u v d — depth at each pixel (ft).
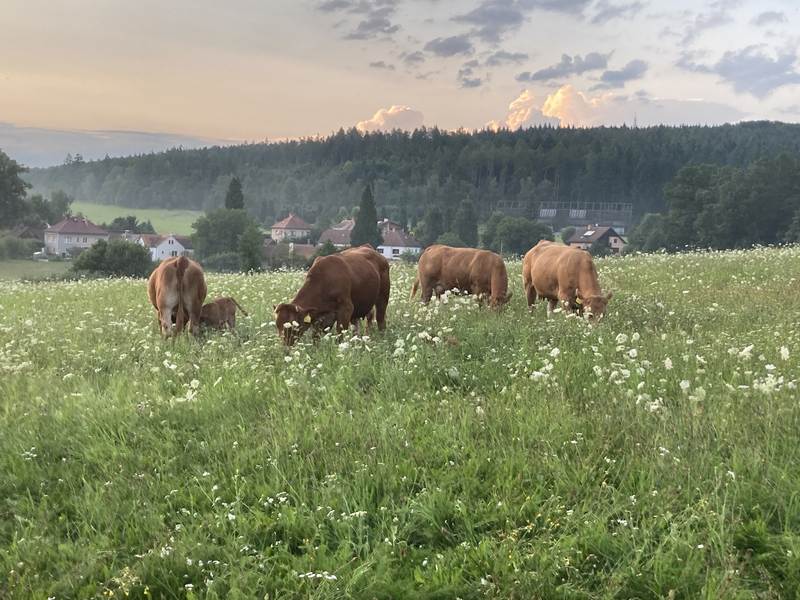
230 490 19.92
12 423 25.34
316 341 35.65
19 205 325.21
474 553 16.03
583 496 18.44
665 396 24.18
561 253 46.06
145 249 212.43
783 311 40.63
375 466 20.25
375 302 41.88
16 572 16.12
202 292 43.27
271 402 26.53
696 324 36.63
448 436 22.15
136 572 16.06
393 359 31.19
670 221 269.64
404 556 16.55
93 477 21.31
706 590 14.14
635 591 14.73
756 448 19.25
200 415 25.39
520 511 17.63
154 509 18.97
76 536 18.45
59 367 33.63
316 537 17.48
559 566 15.34
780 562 15.29
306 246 398.42
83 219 453.58
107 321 48.11
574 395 25.50
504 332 36.32
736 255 80.48
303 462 20.93
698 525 16.67
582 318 38.40
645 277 63.10
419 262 54.44
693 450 19.54
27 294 71.31
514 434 22.06
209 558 16.79
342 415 24.04
